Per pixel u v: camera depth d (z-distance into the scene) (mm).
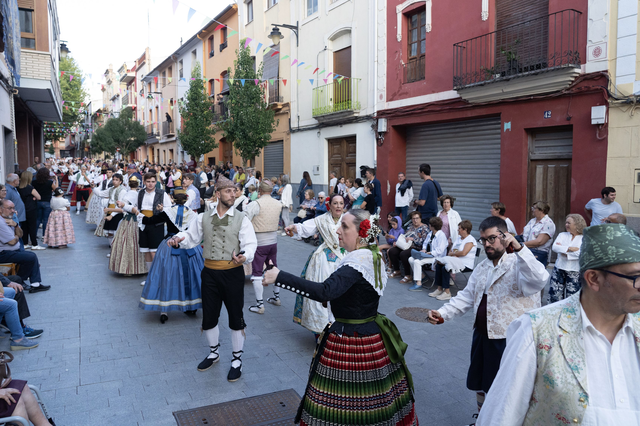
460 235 6898
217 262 4211
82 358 4539
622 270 1450
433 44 11258
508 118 9602
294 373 4289
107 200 10258
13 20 9352
